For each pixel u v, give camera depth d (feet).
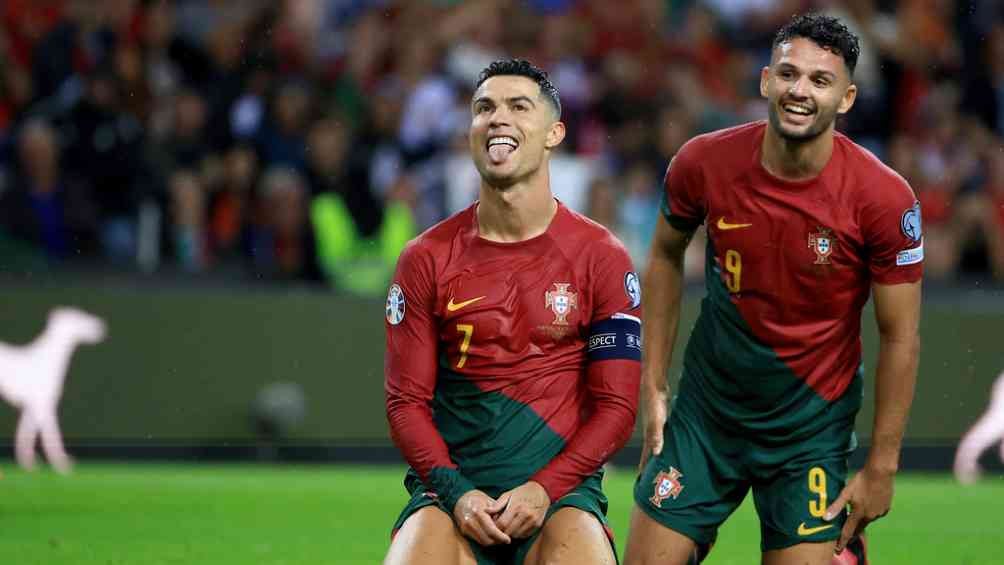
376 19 166.20
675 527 60.85
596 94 163.53
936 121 168.35
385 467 129.80
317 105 146.72
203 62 155.43
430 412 57.47
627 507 107.45
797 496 59.57
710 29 176.04
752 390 59.62
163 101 147.13
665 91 166.09
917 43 174.81
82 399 125.29
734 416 60.18
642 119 163.12
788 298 58.23
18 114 145.69
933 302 134.10
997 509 110.73
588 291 57.26
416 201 146.10
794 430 59.57
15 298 124.36
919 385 132.05
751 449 60.29
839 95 55.77
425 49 162.30
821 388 59.31
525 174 56.39
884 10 178.19
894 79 171.63
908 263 57.36
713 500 60.90
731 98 173.88
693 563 61.77
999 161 167.43
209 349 127.95
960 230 152.87
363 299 130.52
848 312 58.75
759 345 59.11
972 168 164.76
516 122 56.08
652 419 62.03
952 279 145.28
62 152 138.31
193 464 127.24
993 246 151.94
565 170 148.97
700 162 59.21
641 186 150.00
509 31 169.58
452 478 55.47
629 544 61.82
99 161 138.92
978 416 132.57
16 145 135.85
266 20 154.81
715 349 60.29
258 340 128.67
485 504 54.75
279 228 134.62
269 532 92.22
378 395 130.31
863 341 131.13
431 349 57.52
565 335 57.16
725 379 60.13
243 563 81.46
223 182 142.61
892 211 56.75
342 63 159.63
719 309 60.03
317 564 81.76
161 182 140.56
